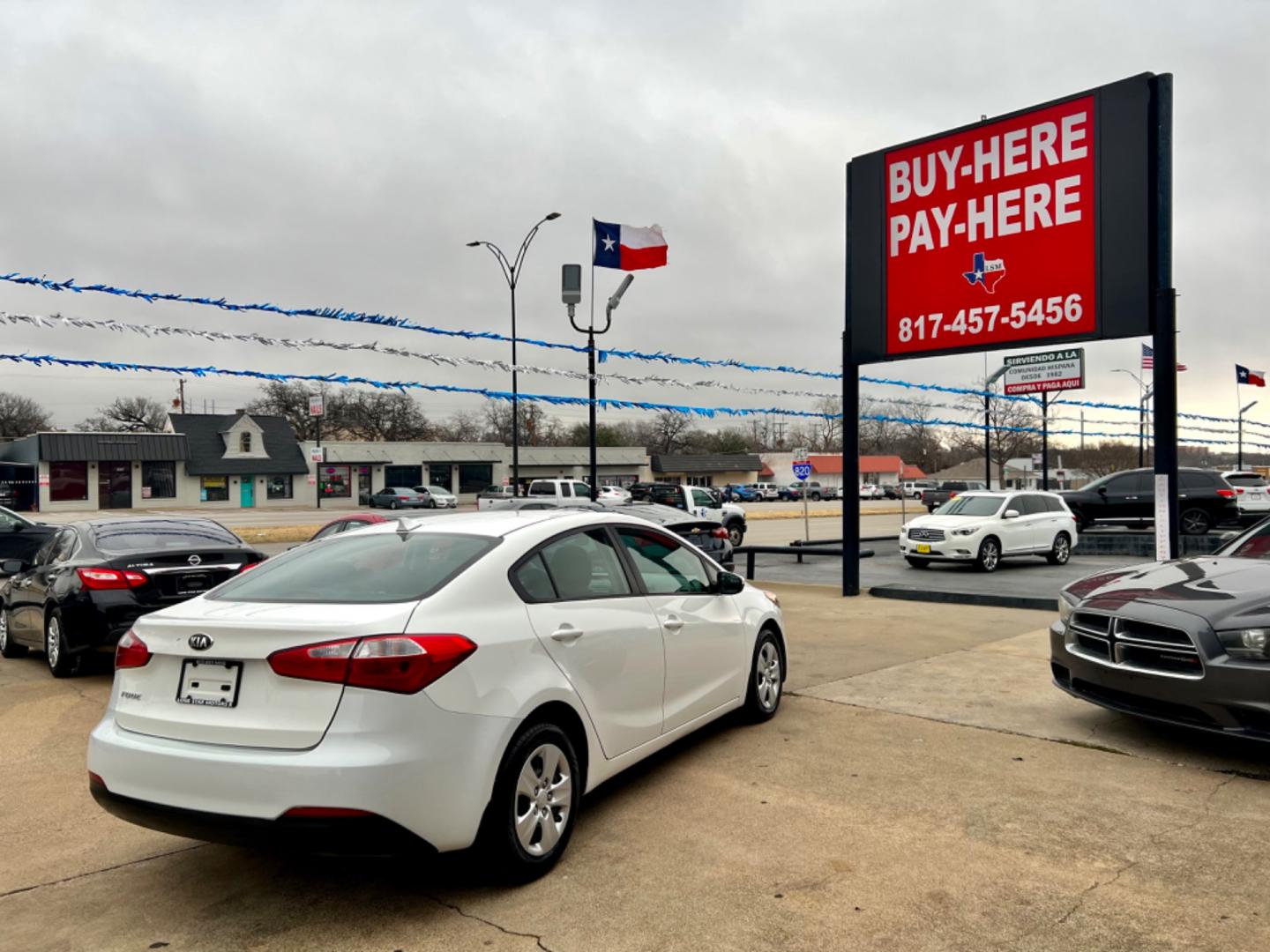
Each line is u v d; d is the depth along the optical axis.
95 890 3.73
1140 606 5.16
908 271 11.99
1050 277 10.62
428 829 3.28
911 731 5.75
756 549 15.72
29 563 9.17
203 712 3.44
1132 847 3.90
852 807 4.45
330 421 81.62
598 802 4.57
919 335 11.90
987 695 6.66
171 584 7.78
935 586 14.04
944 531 16.70
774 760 5.20
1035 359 31.95
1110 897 3.45
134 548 8.03
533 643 3.84
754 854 3.91
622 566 4.79
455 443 64.75
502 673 3.63
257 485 57.69
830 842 4.02
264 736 3.29
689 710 5.02
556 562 4.32
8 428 86.69
